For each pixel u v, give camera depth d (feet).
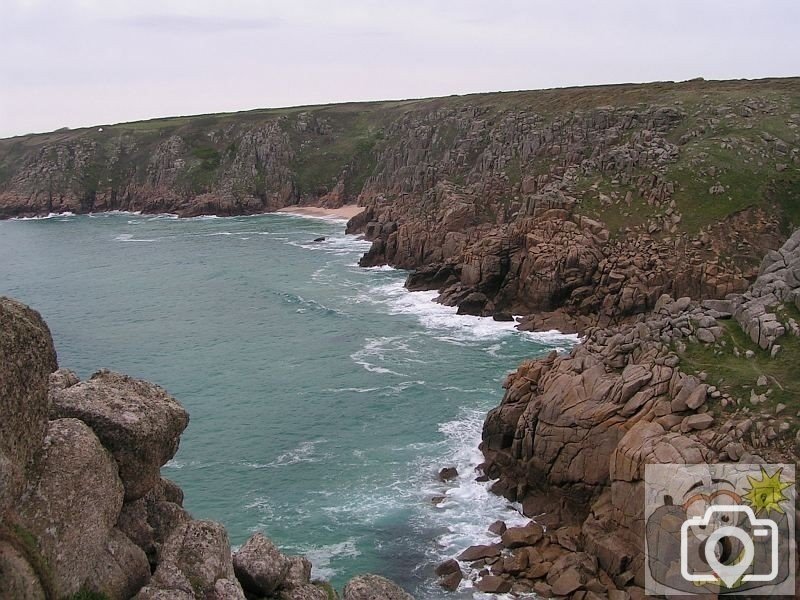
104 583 53.88
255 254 453.17
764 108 356.59
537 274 276.21
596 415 135.95
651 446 119.55
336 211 609.42
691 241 271.69
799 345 134.51
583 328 258.57
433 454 170.71
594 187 314.55
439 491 154.10
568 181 327.47
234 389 221.05
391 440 179.83
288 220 596.70
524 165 395.14
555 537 131.54
